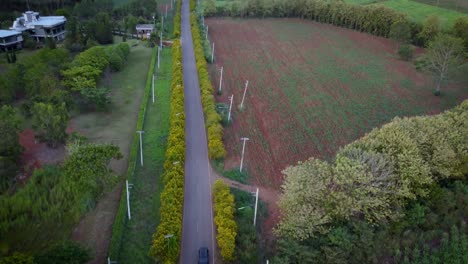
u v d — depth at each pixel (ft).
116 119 215.92
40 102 196.03
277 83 268.00
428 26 336.90
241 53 321.11
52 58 243.81
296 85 266.36
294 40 359.25
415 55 329.11
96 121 212.64
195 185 166.50
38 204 145.48
